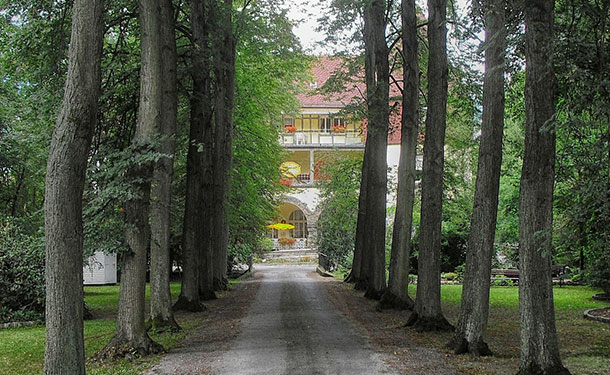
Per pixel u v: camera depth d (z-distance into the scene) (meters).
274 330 12.56
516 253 30.09
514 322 13.88
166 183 12.77
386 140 19.58
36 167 21.95
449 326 12.37
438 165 12.79
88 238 9.83
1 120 20.80
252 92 27.36
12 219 16.69
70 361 6.85
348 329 12.62
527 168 7.98
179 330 12.68
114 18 14.45
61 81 14.37
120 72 15.16
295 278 29.56
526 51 8.15
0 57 18.44
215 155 21.94
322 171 37.03
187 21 18.17
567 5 9.77
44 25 14.14
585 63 8.71
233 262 32.56
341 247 35.62
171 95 12.80
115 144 13.16
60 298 6.87
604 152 8.98
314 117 50.62
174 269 34.53
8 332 13.27
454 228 28.80
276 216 38.94
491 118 9.93
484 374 8.31
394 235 16.17
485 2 9.73
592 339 11.35
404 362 9.16
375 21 18.97
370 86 20.75
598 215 9.34
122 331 10.03
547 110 7.95
